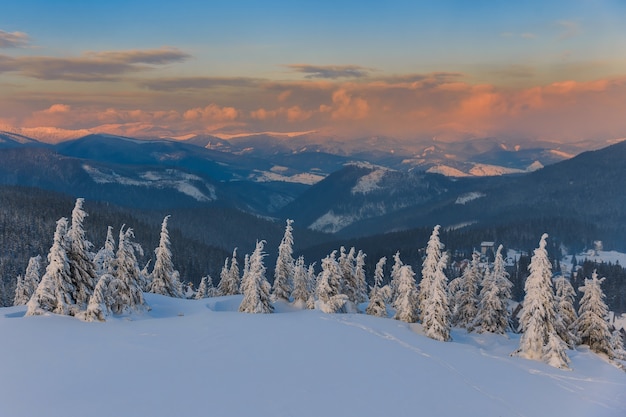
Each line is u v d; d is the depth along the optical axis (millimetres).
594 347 39031
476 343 41500
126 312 43062
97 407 20219
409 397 23094
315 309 52406
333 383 24438
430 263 47906
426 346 34781
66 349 29344
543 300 35094
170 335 34250
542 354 33844
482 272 52875
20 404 20438
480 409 22219
